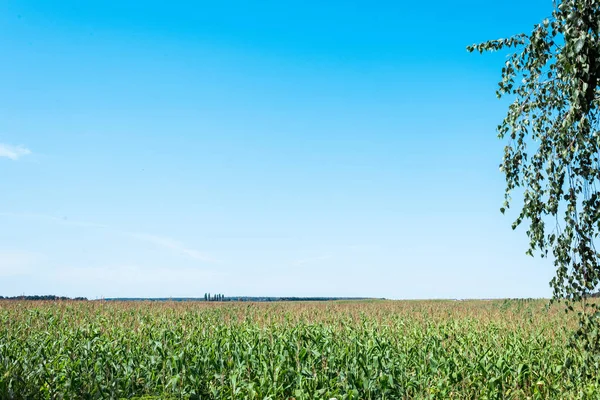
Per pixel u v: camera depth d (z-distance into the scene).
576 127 10.09
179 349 16.08
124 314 29.81
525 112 11.21
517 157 11.18
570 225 10.26
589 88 9.96
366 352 15.53
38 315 28.06
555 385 13.12
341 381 12.87
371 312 34.09
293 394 12.62
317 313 32.44
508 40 11.13
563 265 10.49
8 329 22.52
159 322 27.22
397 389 12.77
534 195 10.77
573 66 9.31
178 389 12.47
